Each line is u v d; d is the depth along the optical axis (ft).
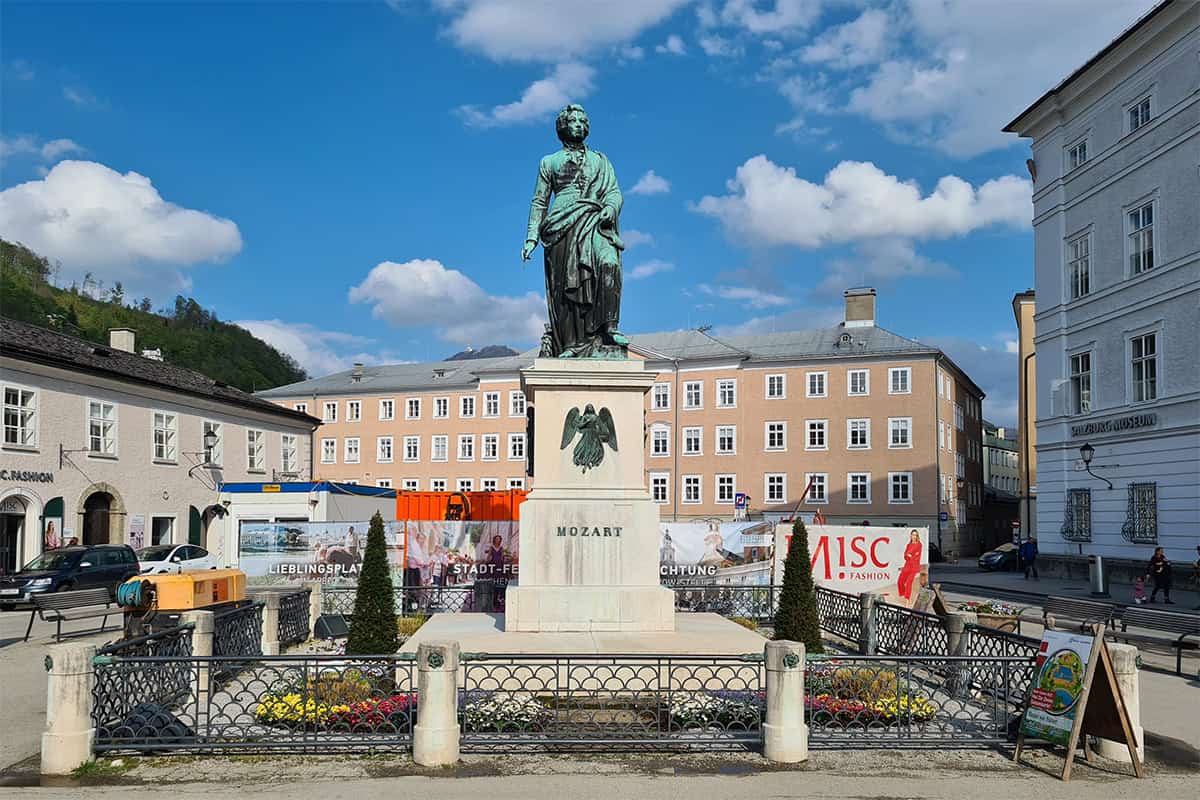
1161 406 89.61
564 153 39.93
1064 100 106.22
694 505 199.41
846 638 51.96
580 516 36.01
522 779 24.08
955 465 206.69
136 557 87.45
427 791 23.00
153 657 26.84
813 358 194.49
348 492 101.14
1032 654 30.09
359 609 39.75
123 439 113.60
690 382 202.18
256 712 29.66
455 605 62.75
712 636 34.42
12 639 55.06
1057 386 107.24
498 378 221.25
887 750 27.43
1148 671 45.42
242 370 310.45
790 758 25.96
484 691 28.02
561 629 35.29
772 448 196.03
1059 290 107.24
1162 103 90.79
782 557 61.57
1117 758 26.86
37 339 108.37
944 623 38.52
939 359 191.72
